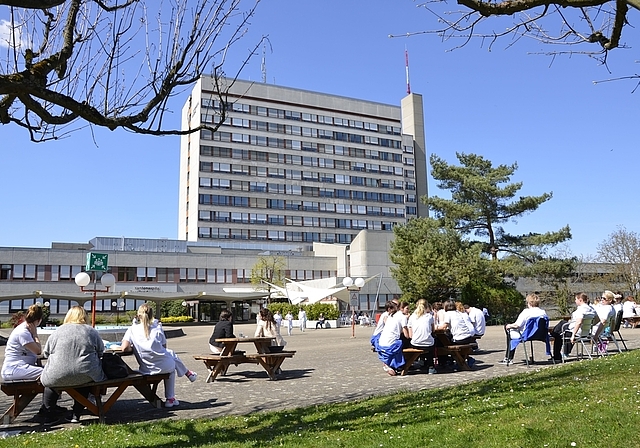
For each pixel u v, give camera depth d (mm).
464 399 7996
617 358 11977
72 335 7941
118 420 8305
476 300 42688
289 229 99875
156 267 72562
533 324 12969
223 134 97125
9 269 65562
